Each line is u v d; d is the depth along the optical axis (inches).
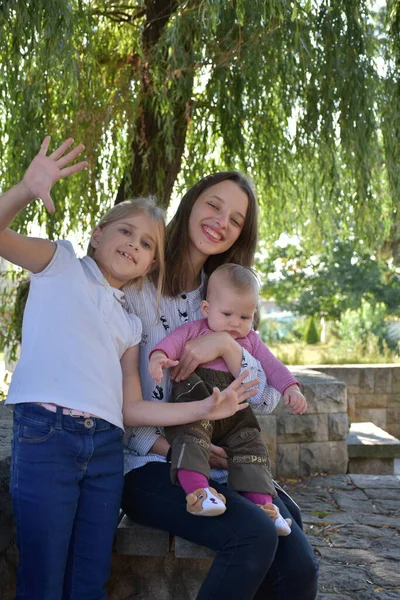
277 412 247.9
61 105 245.8
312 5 237.8
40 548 91.0
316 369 396.8
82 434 93.7
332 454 253.3
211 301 110.7
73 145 247.8
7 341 286.4
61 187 264.8
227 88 249.3
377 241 322.0
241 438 103.7
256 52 233.0
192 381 104.0
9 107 227.1
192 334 108.7
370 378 398.6
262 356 113.8
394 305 927.7
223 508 92.9
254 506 96.2
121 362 103.8
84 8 223.5
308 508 210.4
